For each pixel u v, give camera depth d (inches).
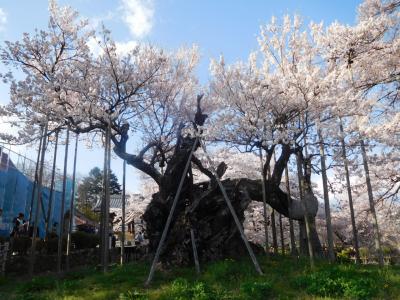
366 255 903.7
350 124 538.3
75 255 587.5
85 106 465.1
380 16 523.2
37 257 511.5
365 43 522.0
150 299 282.4
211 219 456.8
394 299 257.9
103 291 320.8
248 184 534.9
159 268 413.4
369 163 534.6
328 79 503.8
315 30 592.7
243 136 551.5
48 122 518.9
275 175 541.0
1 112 475.5
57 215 884.0
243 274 357.7
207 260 427.8
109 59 516.4
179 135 521.0
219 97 610.9
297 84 504.7
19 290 352.8
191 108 661.3
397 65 540.1
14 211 707.4
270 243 972.6
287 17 624.1
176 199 402.9
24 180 746.8
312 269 362.9
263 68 638.5
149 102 636.7
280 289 294.7
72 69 521.0
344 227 900.0
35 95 470.6
